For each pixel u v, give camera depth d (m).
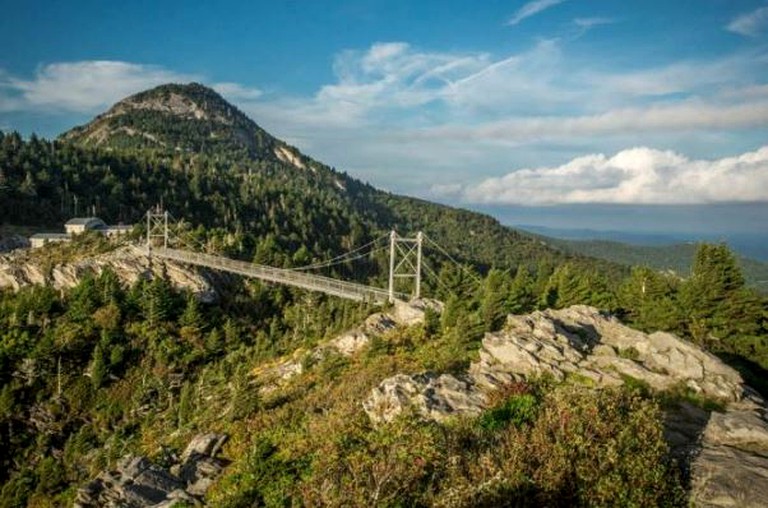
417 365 43.59
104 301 85.69
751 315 48.00
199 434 44.12
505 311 50.84
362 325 64.06
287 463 29.05
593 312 42.69
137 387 71.56
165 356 76.62
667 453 19.83
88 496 36.91
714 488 18.09
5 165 155.62
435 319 57.56
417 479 20.66
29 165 158.38
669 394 28.95
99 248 108.50
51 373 72.12
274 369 64.25
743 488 17.95
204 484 33.38
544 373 32.00
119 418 67.19
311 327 81.12
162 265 101.19
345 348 59.66
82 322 81.19
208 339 80.75
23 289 94.62
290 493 25.50
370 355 51.84
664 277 69.00
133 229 118.38
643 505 17.12
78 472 58.25
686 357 32.09
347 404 35.28
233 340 83.00
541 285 77.19
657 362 32.78
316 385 49.84
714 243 51.62
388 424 28.06
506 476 18.02
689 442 22.78
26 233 130.25
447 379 31.66
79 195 157.00
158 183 177.38
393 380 32.62
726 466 19.33
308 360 58.78
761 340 46.22
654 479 17.83
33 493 56.56
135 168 186.38
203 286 97.50
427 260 163.38
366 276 145.88
